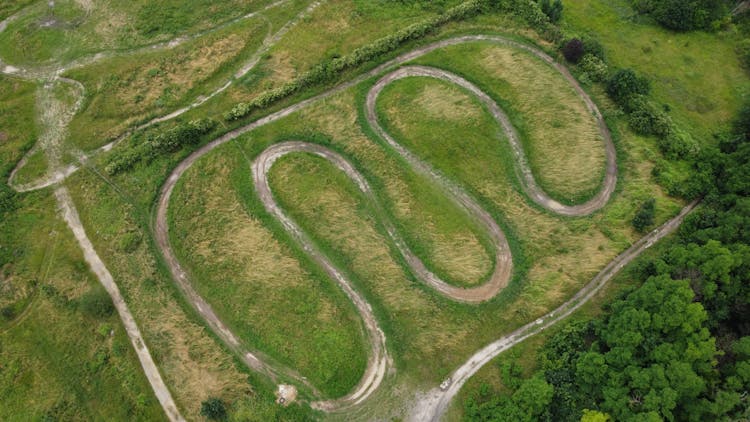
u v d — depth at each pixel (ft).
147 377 124.36
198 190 142.82
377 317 128.36
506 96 154.92
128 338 128.47
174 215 139.85
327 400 120.78
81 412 122.01
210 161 146.61
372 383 122.21
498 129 151.02
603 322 118.11
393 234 137.90
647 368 100.53
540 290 129.08
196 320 129.29
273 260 134.21
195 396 120.88
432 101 154.30
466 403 117.50
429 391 120.78
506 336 125.70
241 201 141.90
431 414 118.62
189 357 124.67
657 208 135.74
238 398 120.78
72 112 156.35
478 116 152.05
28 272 136.05
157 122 154.40
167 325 127.95
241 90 157.89
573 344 119.85
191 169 145.59
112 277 134.82
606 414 100.53
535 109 152.46
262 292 130.52
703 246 112.88
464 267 132.46
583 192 141.49
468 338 125.39
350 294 131.03
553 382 112.88
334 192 142.41
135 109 155.53
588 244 134.21
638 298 109.50
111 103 156.76
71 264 136.26
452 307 128.36
